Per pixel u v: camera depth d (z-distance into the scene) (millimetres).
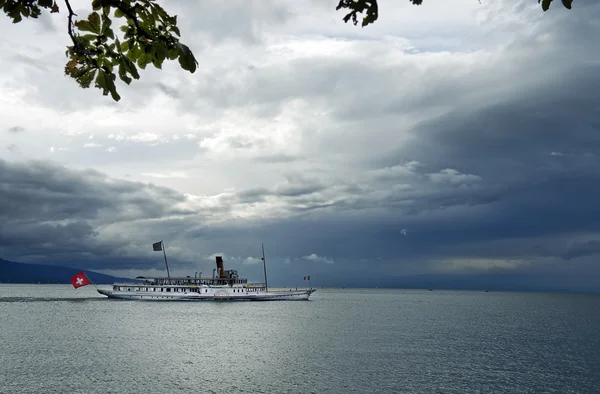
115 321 115375
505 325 133625
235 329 105000
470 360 71312
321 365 65312
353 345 84000
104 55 6551
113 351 73375
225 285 182125
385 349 80000
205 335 93938
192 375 58156
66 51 6406
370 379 57500
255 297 194375
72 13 6242
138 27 6543
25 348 74500
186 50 6684
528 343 93125
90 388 51406
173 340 86188
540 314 190250
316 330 106000
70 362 64375
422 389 53562
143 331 97562
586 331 120062
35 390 50312
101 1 6211
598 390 54844
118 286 194750
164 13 6484
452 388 54312
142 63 6797
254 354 73312
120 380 55000
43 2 6078
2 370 58688
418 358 71875
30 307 157875
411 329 113812
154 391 50688
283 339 90438
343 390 52469
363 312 170375
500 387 55250
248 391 51406
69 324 107625
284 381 55906
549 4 6332
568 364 69938
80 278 148875
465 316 166500
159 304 177375
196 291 180750
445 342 91000
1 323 107438
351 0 5957
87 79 6613
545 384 57188
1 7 5938
